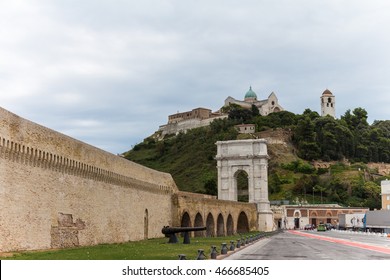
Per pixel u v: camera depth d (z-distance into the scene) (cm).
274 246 6431
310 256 4500
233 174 15238
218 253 4544
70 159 5631
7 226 4353
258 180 15025
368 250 5472
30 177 4775
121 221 7256
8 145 4359
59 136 5409
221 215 12250
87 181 6119
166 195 9619
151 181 8800
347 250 5472
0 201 4253
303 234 12462
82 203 5944
